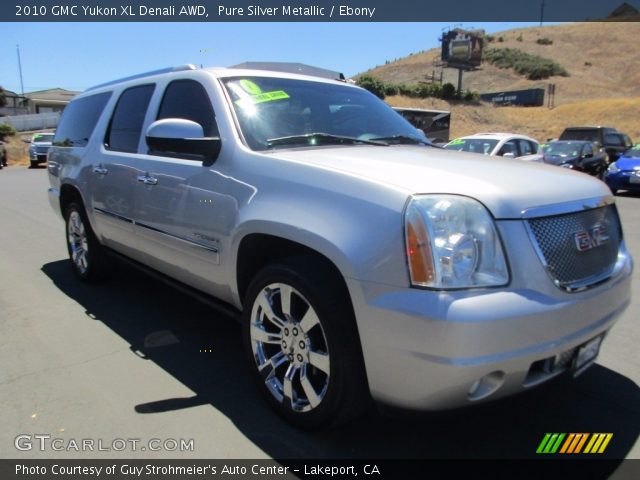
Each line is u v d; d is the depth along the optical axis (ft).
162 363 11.60
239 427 9.16
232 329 13.61
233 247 9.78
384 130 12.59
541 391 10.39
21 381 10.70
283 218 8.61
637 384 10.75
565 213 8.04
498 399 7.54
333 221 8.00
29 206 36.11
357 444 8.70
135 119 13.70
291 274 8.55
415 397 7.33
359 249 7.56
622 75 271.49
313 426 8.73
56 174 17.75
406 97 176.45
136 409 9.71
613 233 9.29
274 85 11.87
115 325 13.74
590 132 67.56
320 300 8.12
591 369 11.43
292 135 10.82
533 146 42.06
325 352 8.38
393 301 7.20
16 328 13.47
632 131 147.13
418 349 7.04
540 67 264.52
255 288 9.41
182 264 11.62
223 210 9.98
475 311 6.84
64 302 15.47
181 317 14.39
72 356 11.89
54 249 22.74
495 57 285.84
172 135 10.28
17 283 17.39
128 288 16.81
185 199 10.98
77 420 9.34
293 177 8.89
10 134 122.11
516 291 7.20
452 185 7.66
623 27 337.52
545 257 7.52
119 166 13.48
